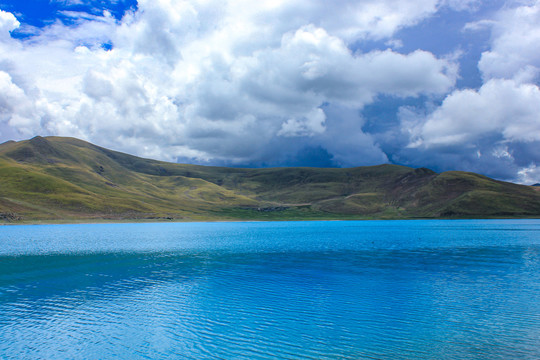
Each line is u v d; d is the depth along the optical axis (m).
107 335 22.02
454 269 42.88
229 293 31.61
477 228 130.75
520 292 31.19
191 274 40.91
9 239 90.56
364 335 21.52
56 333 22.38
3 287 34.91
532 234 99.12
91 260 52.91
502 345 20.02
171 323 23.92
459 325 23.00
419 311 25.91
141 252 62.47
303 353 19.23
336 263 48.19
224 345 20.34
